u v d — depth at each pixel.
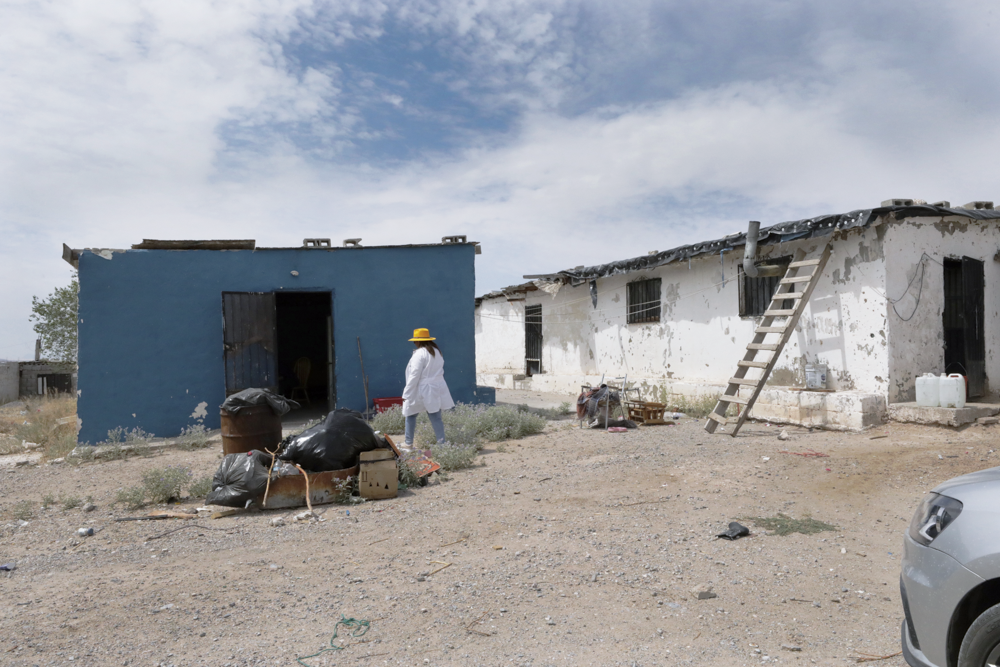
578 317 16.64
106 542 4.81
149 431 9.64
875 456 6.94
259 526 5.12
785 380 10.32
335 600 3.54
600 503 5.50
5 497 6.48
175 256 9.89
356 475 6.02
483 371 22.03
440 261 11.45
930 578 2.31
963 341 9.22
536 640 3.00
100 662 2.87
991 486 2.34
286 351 18.23
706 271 12.13
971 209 9.54
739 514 5.05
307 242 10.87
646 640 2.99
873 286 8.77
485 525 4.96
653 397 13.20
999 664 2.06
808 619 3.19
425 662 2.81
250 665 2.80
